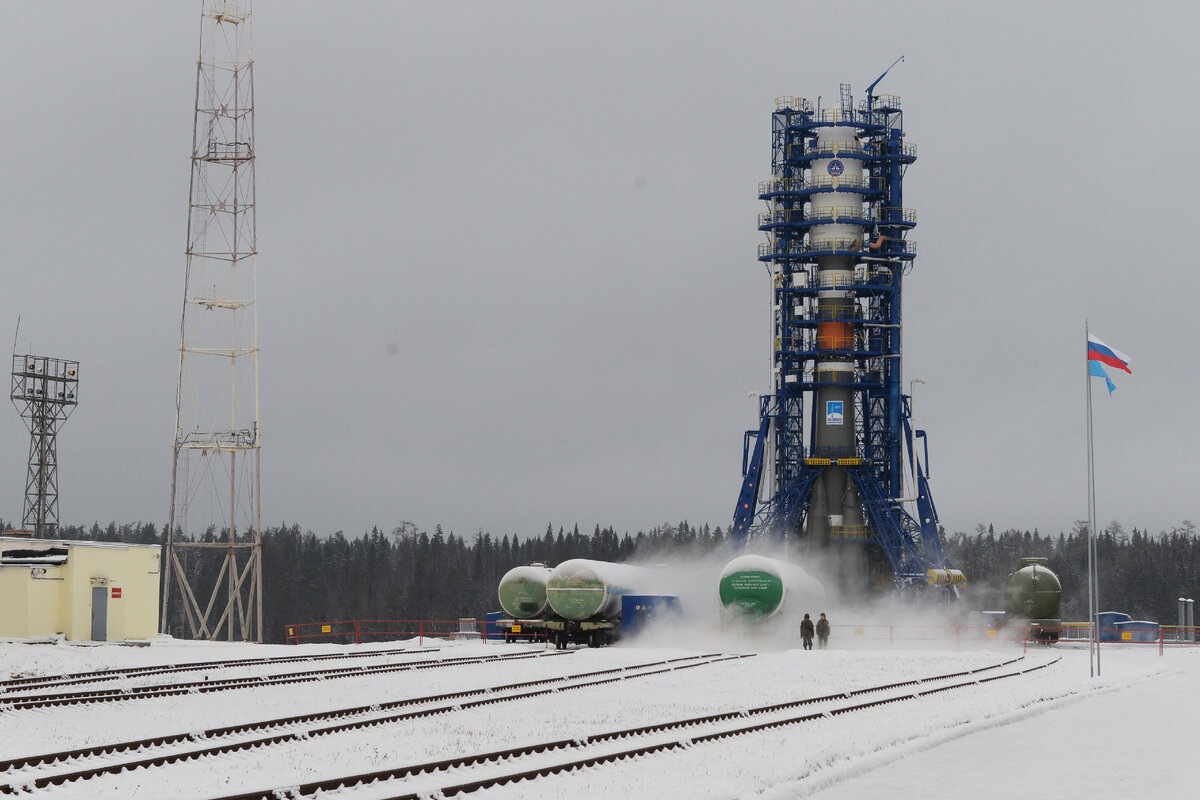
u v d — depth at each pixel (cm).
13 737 3675
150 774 3067
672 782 2966
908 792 2925
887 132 11856
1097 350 6738
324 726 3819
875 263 11825
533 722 4084
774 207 11912
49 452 14050
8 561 8112
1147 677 6550
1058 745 3706
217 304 11238
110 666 6456
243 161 11412
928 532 11756
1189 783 3027
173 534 11062
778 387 11881
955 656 7950
